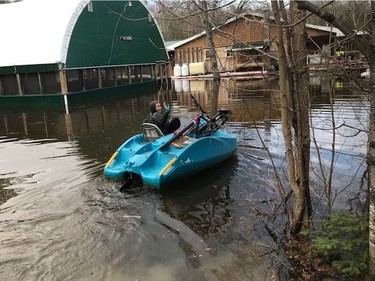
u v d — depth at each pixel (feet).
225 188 17.81
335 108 34.06
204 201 16.60
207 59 94.22
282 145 24.03
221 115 22.50
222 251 12.75
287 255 12.16
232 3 11.44
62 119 39.63
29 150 26.73
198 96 52.54
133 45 71.77
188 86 70.13
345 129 26.14
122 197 17.35
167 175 17.66
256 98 45.19
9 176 20.94
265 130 28.32
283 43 11.23
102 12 62.64
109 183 19.03
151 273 11.78
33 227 14.83
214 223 14.66
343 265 10.92
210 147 20.03
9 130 34.96
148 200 16.96
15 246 13.50
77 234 14.21
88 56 59.67
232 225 14.39
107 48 64.34
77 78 58.23
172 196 17.28
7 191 18.66
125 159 19.99
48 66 54.08
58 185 19.11
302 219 13.10
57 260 12.62
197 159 19.03
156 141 20.17
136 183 18.86
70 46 55.77
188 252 12.80
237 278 11.34
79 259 12.64
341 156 20.77
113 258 12.62
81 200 17.16
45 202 17.10
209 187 18.04
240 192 17.28
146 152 19.62
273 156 21.90
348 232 11.57
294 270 11.43
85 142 28.25
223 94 52.65
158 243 13.44
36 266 12.33
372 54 9.09
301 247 12.43
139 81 74.90
